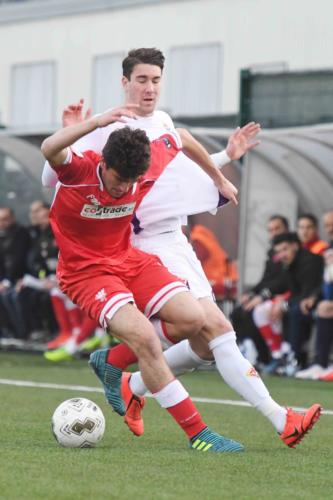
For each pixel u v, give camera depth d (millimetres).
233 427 23891
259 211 41469
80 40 62594
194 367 21234
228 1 56781
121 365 21062
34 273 46438
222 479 16422
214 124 45281
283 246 38938
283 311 39062
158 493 15148
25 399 28828
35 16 64625
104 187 18891
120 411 21234
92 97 61938
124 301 19125
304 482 16484
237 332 40250
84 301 19500
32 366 40625
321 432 23188
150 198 21031
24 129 44344
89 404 19750
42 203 46062
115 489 15312
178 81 59281
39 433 21594
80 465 17266
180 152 21422
